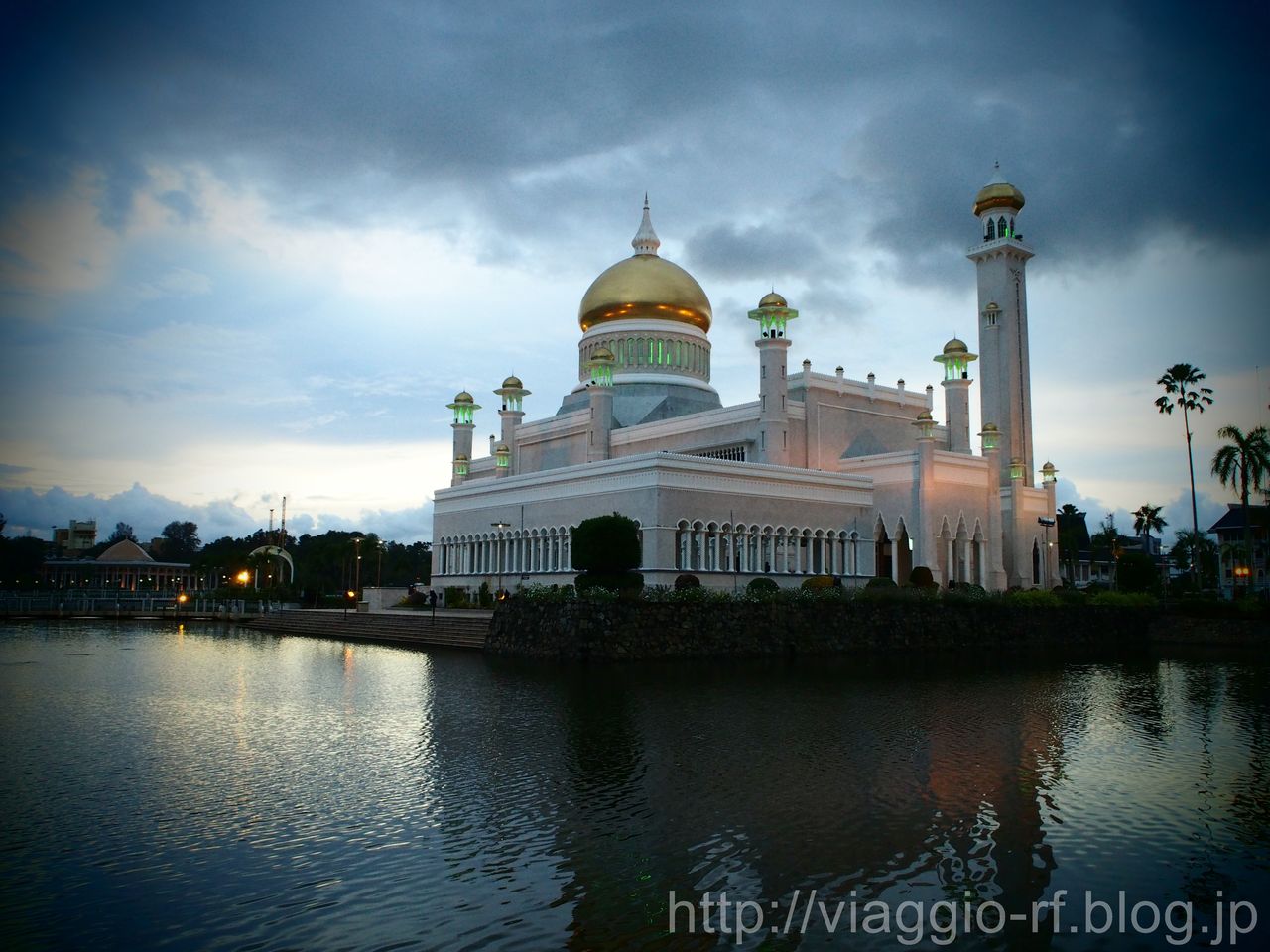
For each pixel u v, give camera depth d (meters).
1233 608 70.19
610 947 13.69
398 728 29.59
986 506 76.31
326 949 13.53
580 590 51.31
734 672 43.97
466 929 14.23
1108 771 24.41
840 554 71.00
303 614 85.44
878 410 82.19
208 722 31.00
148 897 15.34
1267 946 14.06
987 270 87.19
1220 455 80.25
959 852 17.81
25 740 28.00
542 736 28.02
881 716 31.80
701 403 86.31
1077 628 67.31
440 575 84.31
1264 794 22.06
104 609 100.31
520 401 93.75
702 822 19.31
